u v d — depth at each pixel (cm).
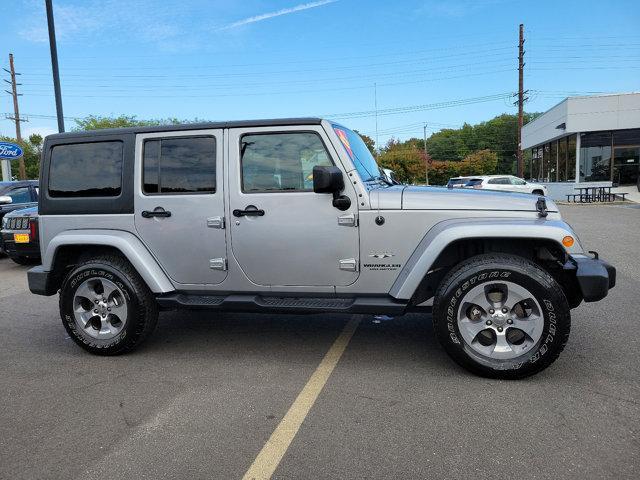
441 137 9412
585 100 2597
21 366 428
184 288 427
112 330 439
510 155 8869
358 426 305
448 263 401
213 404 342
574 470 255
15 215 892
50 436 306
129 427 314
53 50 1316
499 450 275
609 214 1714
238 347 458
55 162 448
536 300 347
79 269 434
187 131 414
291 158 398
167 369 410
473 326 365
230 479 257
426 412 320
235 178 404
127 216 429
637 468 256
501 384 358
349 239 388
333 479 254
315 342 465
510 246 394
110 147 435
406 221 379
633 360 397
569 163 2872
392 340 464
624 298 588
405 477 254
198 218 413
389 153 6544
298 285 404
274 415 323
